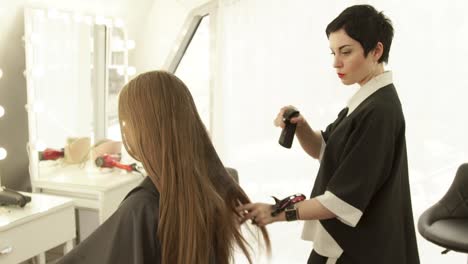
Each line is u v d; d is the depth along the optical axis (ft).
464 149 6.32
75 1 7.21
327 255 3.77
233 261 2.91
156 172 2.56
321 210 3.39
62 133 7.31
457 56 6.17
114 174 7.48
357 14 3.40
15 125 6.83
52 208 5.63
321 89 7.07
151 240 2.53
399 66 6.46
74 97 7.44
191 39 8.09
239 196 3.02
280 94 7.35
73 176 7.30
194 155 2.59
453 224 5.26
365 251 3.55
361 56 3.45
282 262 7.63
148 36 9.10
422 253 6.66
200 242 2.52
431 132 6.44
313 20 6.98
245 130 7.67
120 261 2.52
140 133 2.53
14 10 6.22
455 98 6.26
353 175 3.37
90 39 7.66
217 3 7.46
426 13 6.25
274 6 7.18
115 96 8.27
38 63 6.70
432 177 6.52
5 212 5.40
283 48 7.22
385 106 3.43
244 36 7.41
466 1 6.04
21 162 7.09
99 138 8.03
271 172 7.63
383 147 3.38
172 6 8.80
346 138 3.54
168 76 2.63
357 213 3.36
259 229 3.47
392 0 6.38
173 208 2.50
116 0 7.97
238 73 7.54
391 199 3.52
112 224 2.59
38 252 5.47
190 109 2.64
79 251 2.63
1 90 6.47
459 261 6.51
